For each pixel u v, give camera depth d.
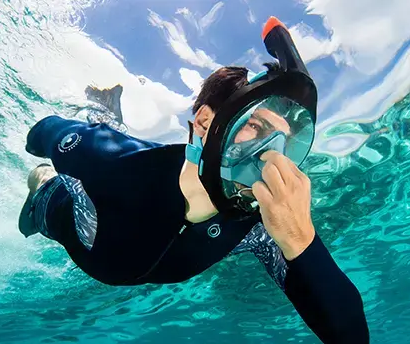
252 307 2.33
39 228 0.89
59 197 0.81
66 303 2.03
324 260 0.51
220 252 0.62
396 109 1.28
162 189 0.59
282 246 0.46
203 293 2.14
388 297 2.55
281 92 0.45
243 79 0.51
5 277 1.69
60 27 1.10
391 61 1.18
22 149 1.24
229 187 0.48
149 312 2.30
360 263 2.13
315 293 0.49
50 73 1.12
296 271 0.50
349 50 1.15
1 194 1.34
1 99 1.15
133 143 0.67
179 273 0.63
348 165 1.45
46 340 2.56
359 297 0.52
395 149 1.44
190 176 0.56
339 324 0.49
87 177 0.66
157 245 0.60
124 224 0.62
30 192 0.93
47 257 1.63
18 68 1.12
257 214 0.58
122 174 0.63
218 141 0.46
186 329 2.60
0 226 1.44
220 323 2.54
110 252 0.64
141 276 0.64
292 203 0.42
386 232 1.92
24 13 1.08
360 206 1.70
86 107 1.10
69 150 0.72
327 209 1.67
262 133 0.45
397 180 1.62
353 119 1.25
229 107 0.44
